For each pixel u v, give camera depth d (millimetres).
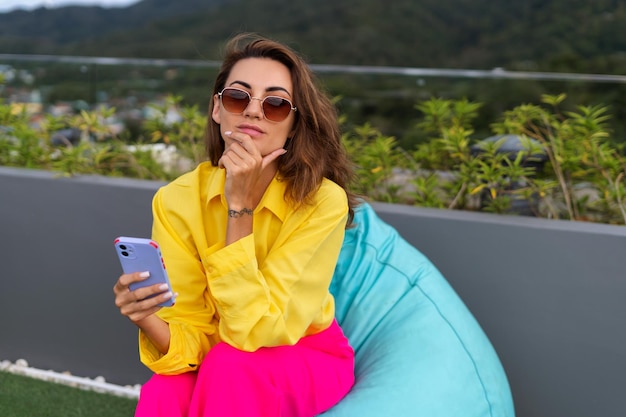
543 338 2486
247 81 1855
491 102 3400
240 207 1789
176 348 1852
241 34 1978
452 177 2988
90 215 3055
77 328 3139
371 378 2004
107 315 3084
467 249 2561
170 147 3625
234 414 1724
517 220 2525
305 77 1896
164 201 1979
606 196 2750
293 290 1804
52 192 3100
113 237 3029
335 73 3686
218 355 1756
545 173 2885
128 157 3547
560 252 2434
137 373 3066
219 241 1939
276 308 1760
